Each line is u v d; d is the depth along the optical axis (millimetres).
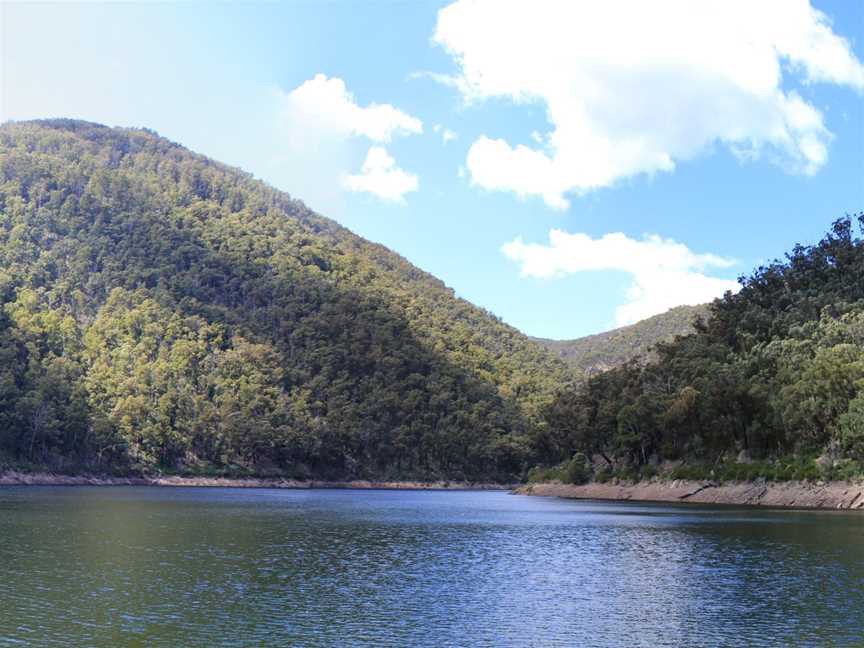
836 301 179750
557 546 70000
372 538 76125
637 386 175375
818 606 43438
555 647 35031
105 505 115312
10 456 196625
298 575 52500
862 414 116812
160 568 54031
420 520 100625
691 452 156000
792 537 75625
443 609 42312
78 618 38938
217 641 35344
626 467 170125
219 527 84125
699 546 69188
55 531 75000
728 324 187875
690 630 38125
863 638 36750
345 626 38312
